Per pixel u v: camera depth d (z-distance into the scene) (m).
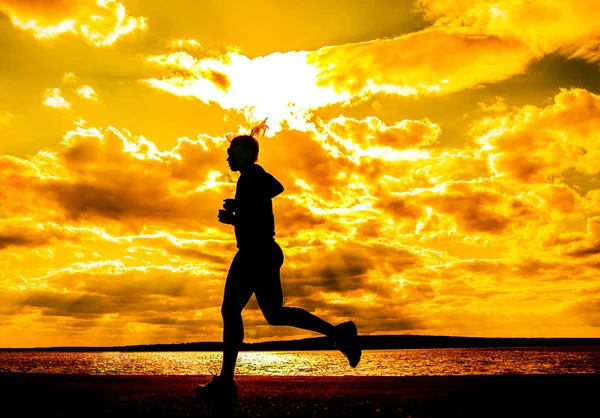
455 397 3.01
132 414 2.55
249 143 3.79
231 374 3.39
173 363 68.75
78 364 63.38
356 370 36.97
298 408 2.70
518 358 63.84
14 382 4.04
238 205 3.67
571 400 2.87
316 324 3.80
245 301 3.63
